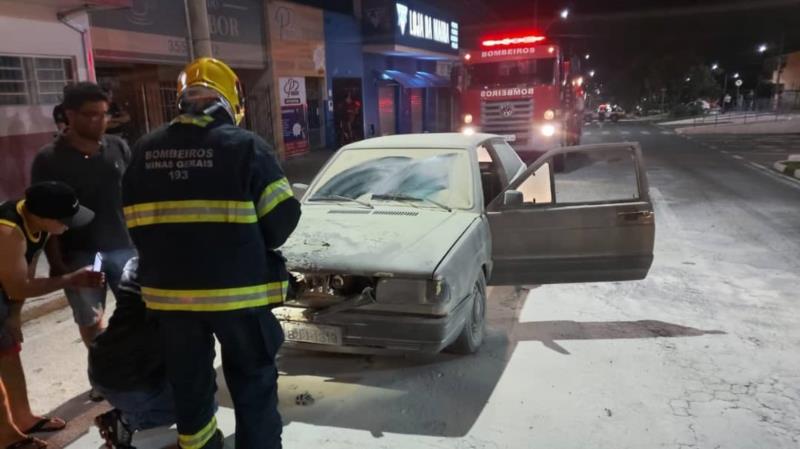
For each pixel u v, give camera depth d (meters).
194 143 2.18
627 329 4.25
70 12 6.74
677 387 3.36
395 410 3.17
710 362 3.67
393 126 23.17
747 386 3.35
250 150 2.19
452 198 4.24
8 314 2.77
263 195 2.21
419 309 3.15
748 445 2.78
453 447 2.81
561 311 4.68
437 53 24.56
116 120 8.55
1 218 2.62
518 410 3.14
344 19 18.50
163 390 2.62
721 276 5.50
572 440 2.85
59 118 3.25
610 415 3.07
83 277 2.78
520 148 13.18
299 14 15.92
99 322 3.38
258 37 14.38
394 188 4.36
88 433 3.04
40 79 6.62
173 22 11.27
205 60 2.37
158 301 2.24
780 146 20.25
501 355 3.84
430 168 4.48
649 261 4.21
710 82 65.25
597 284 5.36
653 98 73.00
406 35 20.70
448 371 3.62
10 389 2.91
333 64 18.06
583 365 3.66
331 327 3.28
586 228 4.18
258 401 2.39
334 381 3.53
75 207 2.72
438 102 28.67
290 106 15.69
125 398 2.57
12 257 2.59
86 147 3.23
